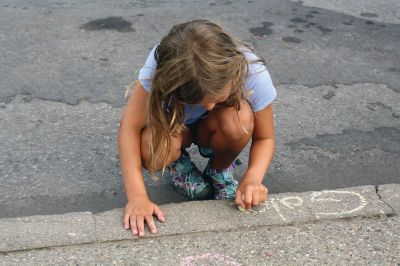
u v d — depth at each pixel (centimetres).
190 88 193
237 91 208
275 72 391
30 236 225
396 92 373
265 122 237
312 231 233
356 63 410
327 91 370
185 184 259
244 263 217
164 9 487
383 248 227
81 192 269
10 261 214
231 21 468
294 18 480
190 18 470
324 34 454
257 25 462
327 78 386
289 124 331
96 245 222
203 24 199
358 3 520
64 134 313
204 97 196
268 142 244
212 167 257
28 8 475
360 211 244
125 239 225
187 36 194
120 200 265
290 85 375
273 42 435
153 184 274
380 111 349
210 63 190
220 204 243
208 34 194
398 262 221
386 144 316
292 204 246
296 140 316
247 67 206
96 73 379
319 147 311
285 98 358
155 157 229
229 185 260
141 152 233
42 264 213
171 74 193
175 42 194
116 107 342
